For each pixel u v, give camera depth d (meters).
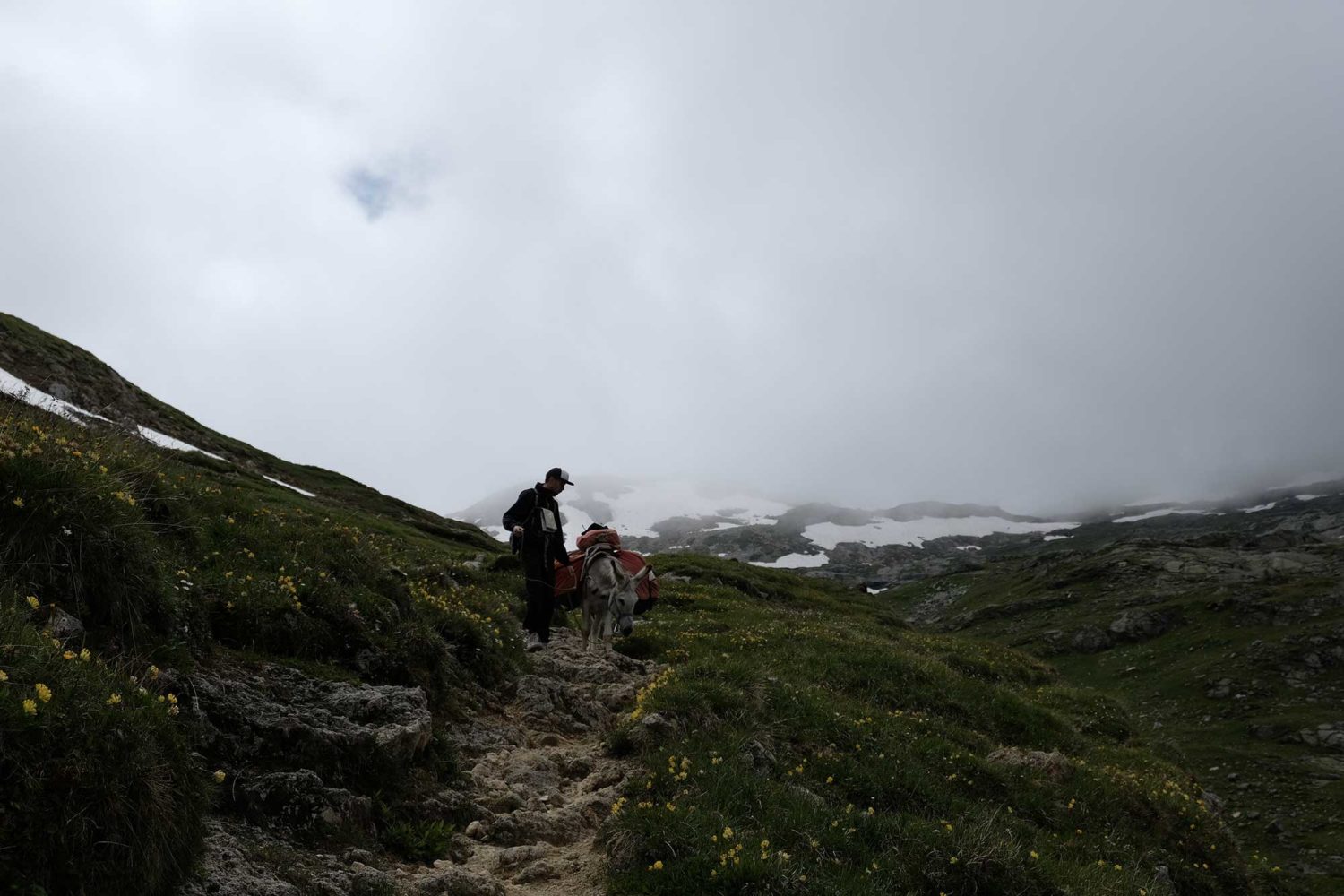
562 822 8.56
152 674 6.21
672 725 10.92
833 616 53.62
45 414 9.34
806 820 8.93
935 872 8.82
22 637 5.09
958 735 16.92
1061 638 119.75
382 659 10.05
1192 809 17.45
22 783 4.32
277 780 6.83
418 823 7.74
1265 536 169.62
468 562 35.91
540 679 13.18
